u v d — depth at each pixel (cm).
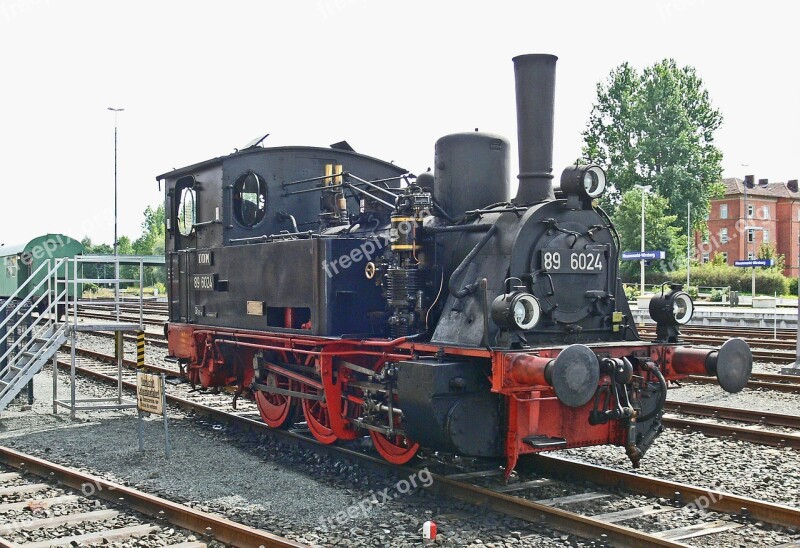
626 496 714
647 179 5750
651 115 5791
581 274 780
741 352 740
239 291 1039
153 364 1730
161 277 6044
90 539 615
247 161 1059
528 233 748
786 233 7731
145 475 816
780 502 705
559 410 734
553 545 598
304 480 794
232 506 705
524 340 698
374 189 1042
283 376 1020
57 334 1162
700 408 1134
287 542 568
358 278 890
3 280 2878
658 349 777
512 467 712
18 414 1183
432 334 813
